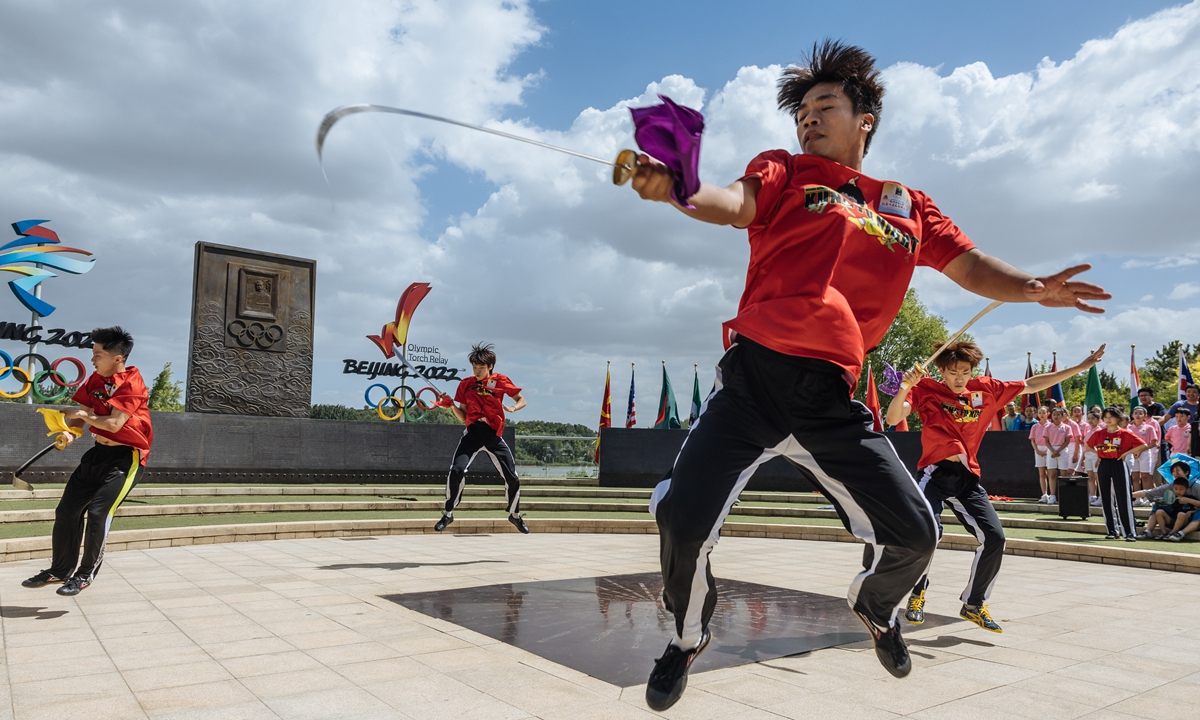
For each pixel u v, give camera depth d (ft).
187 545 27.58
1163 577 24.40
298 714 9.87
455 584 19.94
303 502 37.96
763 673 12.25
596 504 43.21
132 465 17.20
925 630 15.97
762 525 35.55
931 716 10.27
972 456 16.38
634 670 12.14
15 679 11.23
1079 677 12.33
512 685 11.27
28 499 33.94
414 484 50.31
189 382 45.55
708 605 7.13
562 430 69.26
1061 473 42.86
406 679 11.50
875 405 55.42
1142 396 41.98
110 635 13.99
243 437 45.75
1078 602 19.54
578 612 16.60
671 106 5.12
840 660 13.11
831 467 7.29
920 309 117.29
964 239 8.09
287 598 17.72
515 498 28.94
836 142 7.89
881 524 7.27
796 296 7.07
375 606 16.92
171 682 11.15
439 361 55.47
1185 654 13.97
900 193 7.74
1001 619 17.24
